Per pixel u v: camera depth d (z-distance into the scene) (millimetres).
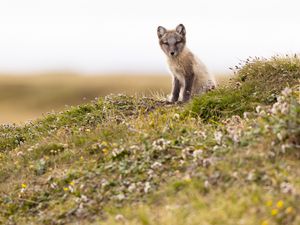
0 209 12562
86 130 15594
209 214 9266
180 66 20219
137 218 10047
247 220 8883
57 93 72750
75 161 13703
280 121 11289
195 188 10414
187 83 20234
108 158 13094
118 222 10125
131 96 18703
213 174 10711
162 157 12398
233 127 12789
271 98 15086
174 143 12789
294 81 15750
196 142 12586
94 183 12289
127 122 15258
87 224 10797
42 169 13859
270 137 11414
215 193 10078
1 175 14383
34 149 15242
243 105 14984
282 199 9383
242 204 9383
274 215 9000
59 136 15734
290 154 10945
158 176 11688
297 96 12914
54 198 12422
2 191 13367
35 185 13148
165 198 10570
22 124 19031
